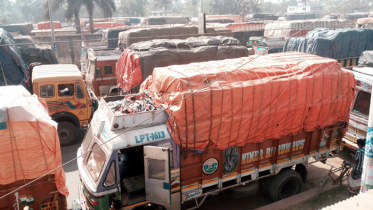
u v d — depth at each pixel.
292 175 6.75
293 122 6.20
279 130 6.13
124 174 5.98
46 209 5.50
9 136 4.98
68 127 10.41
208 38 12.73
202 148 5.44
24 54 15.36
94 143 5.65
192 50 11.51
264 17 52.41
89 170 5.57
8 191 5.15
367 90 8.49
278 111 5.95
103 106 5.92
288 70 6.28
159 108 5.57
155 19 42.03
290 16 58.09
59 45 23.86
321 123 6.57
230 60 6.96
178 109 5.12
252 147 6.13
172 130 5.24
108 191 5.05
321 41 14.68
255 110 5.72
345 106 6.77
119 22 44.78
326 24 28.20
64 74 10.14
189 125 5.23
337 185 7.45
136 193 5.43
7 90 6.27
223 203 7.02
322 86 6.33
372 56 12.62
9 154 5.02
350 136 9.09
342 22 29.56
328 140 7.04
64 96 10.09
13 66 13.09
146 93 6.36
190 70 5.85
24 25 35.97
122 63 11.97
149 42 11.68
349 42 15.45
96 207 5.10
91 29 36.69
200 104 5.25
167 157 5.02
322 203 6.70
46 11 32.12
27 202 5.31
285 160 6.63
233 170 6.08
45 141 5.20
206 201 7.11
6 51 12.78
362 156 6.64
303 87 6.10
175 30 19.19
